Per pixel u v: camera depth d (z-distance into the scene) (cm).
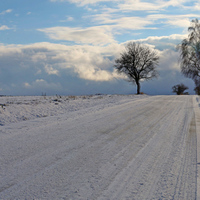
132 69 5772
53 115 1325
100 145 681
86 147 653
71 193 379
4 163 502
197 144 727
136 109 1606
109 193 385
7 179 423
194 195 387
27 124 980
